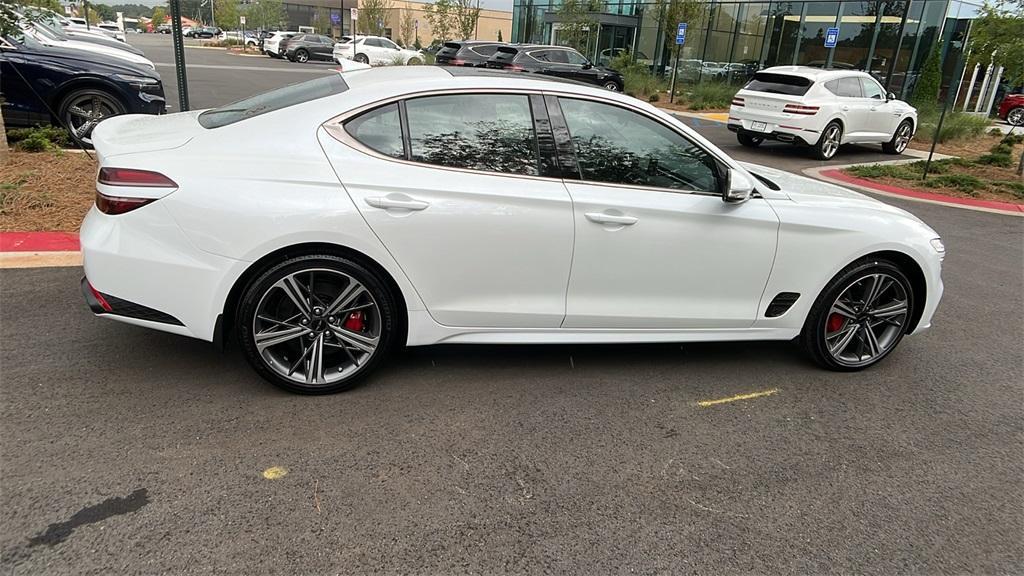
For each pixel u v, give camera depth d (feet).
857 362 14.14
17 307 14.02
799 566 8.47
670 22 79.56
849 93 47.32
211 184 10.23
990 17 40.14
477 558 8.20
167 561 7.79
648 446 10.87
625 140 12.06
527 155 11.58
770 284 13.05
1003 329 17.20
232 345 13.19
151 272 10.26
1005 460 11.19
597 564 8.25
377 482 9.46
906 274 14.05
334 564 7.94
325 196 10.49
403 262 11.03
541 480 9.79
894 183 38.17
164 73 77.97
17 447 9.59
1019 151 54.70
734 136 56.54
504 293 11.76
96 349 12.62
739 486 10.01
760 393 12.96
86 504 8.59
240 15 214.28
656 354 14.44
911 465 10.86
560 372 13.23
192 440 10.07
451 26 150.41
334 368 11.66
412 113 11.16
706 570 8.28
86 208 19.51
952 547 9.02
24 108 26.37
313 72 94.07
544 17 117.80
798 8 82.43
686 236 12.21
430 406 11.57
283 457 9.84
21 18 23.90
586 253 11.82
